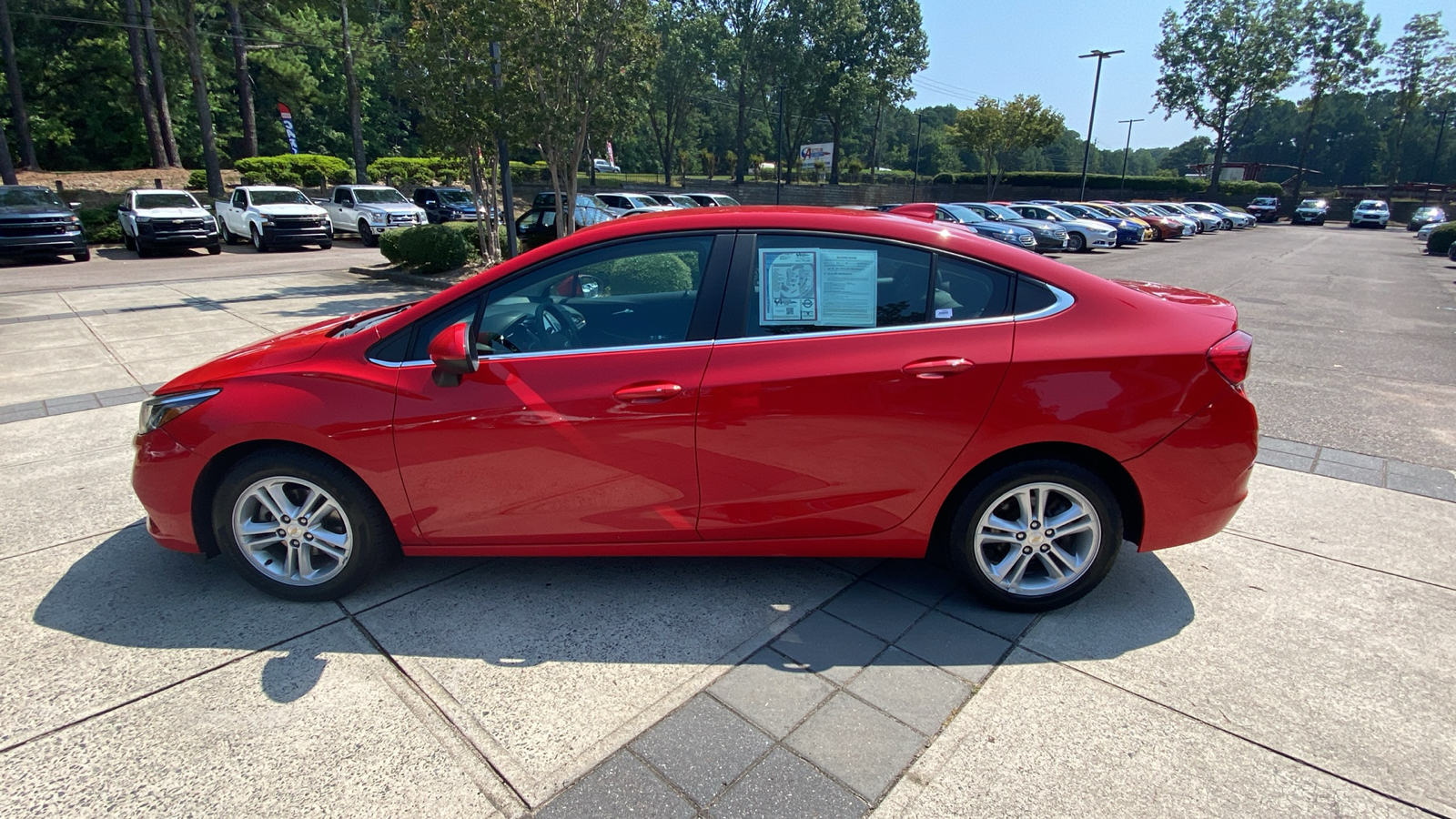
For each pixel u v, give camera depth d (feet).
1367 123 318.45
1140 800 7.40
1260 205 173.99
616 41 41.39
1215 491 9.84
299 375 10.36
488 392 9.95
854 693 8.96
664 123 207.00
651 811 7.25
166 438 10.48
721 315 10.02
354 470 10.23
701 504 10.14
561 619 10.53
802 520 10.21
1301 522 13.53
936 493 9.99
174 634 10.20
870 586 11.38
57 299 40.50
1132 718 8.54
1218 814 7.23
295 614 10.69
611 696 8.92
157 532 11.03
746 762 7.88
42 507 14.26
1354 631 10.22
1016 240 71.61
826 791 7.50
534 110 41.04
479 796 7.48
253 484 10.52
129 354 26.94
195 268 57.36
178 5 107.86
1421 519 13.67
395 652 9.80
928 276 9.97
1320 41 180.34
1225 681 9.18
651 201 78.69
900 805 7.33
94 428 18.79
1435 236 83.51
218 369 10.93
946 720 8.52
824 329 9.91
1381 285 52.54
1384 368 25.79
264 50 130.62
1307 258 75.56
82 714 8.64
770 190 168.96
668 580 11.57
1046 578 10.53
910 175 259.39
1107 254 78.79
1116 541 10.15
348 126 172.35
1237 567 11.95
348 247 77.41
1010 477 9.92
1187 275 57.36
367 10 120.16
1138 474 9.71
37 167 116.78
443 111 47.14
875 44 168.55
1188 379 9.54
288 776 7.74
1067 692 8.98
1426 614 10.61
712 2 162.50
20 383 22.89
